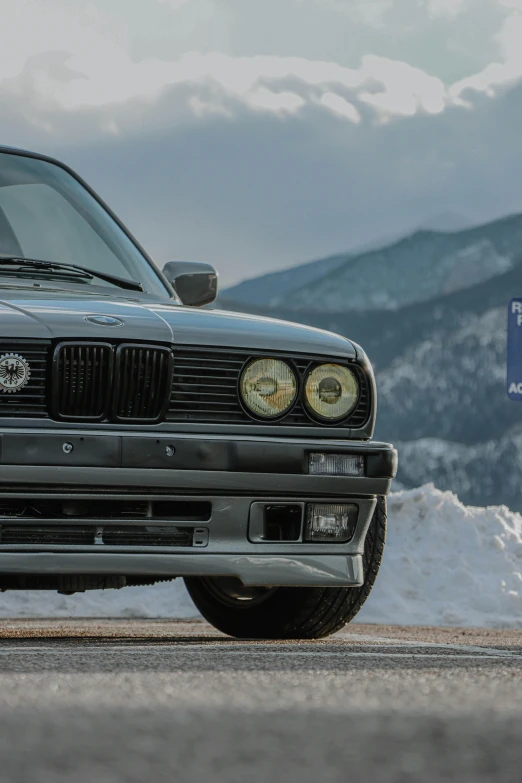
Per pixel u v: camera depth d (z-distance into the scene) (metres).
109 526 7.43
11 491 7.21
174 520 7.56
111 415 7.48
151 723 3.38
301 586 8.21
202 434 7.63
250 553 7.71
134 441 7.40
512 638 11.09
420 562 16.70
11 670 5.11
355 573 8.06
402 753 2.87
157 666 5.37
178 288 10.04
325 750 2.91
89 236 9.73
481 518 17.28
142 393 7.55
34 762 2.74
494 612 16.05
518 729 3.27
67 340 7.42
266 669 5.33
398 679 4.80
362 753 2.87
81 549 7.35
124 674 4.88
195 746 2.97
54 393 7.37
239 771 2.64
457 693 4.13
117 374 7.48
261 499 7.73
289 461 7.77
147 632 10.28
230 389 7.78
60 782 2.49
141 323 7.67
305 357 8.02
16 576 7.77
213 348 7.75
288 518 7.94
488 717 3.50
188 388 7.67
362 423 8.20
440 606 16.14
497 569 16.64
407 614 15.98
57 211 9.76
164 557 7.51
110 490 7.39
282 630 8.90
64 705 3.76
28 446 7.22
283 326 8.26
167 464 7.46
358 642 8.48
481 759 2.81
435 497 17.41
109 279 9.27
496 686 4.41
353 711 3.64
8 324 7.39
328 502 7.97
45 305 7.75
